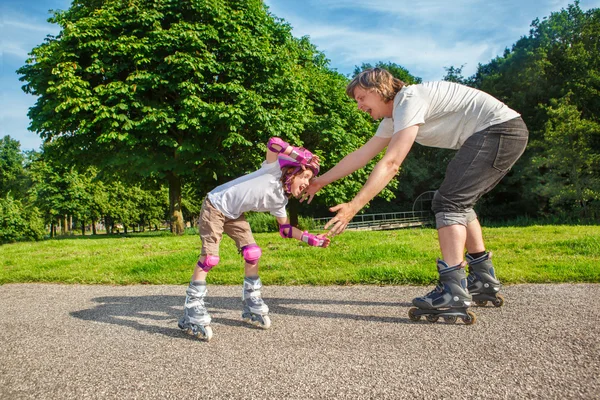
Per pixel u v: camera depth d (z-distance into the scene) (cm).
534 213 3025
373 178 249
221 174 1633
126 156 1366
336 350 218
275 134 1425
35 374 203
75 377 197
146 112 1323
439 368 189
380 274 400
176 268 506
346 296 345
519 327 242
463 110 263
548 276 365
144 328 279
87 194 3098
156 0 1369
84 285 454
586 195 2116
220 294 381
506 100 3017
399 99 263
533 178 2647
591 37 2883
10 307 358
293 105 1548
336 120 1750
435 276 380
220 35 1427
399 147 252
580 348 205
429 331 244
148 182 1745
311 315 292
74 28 1280
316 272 436
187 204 3738
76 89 1249
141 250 759
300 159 263
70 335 267
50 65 1363
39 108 1460
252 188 265
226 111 1327
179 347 236
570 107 2208
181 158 1448
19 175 4259
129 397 174
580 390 163
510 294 324
